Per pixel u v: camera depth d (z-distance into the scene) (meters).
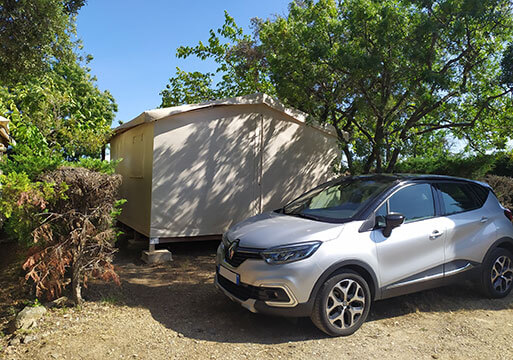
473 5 6.71
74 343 3.56
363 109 7.64
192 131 7.33
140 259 7.14
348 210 4.39
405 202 4.50
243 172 7.86
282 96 8.38
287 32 8.77
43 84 9.42
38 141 6.05
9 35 9.20
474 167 9.72
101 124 7.62
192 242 8.77
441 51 7.70
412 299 4.91
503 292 4.98
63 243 4.23
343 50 7.40
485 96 7.60
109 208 4.48
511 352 3.54
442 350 3.57
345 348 3.57
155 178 6.99
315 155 8.78
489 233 4.88
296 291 3.62
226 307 4.66
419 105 7.76
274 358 3.38
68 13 10.77
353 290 3.91
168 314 4.41
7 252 7.02
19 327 3.82
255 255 3.85
